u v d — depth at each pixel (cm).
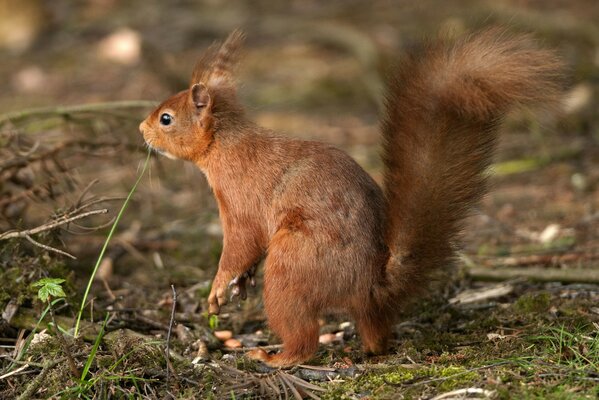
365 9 2720
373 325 888
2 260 1045
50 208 1329
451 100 816
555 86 787
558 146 1712
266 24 2570
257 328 1056
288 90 2172
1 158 1242
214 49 1023
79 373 852
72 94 2170
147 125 992
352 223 866
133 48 2431
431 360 888
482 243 1314
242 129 950
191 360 927
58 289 844
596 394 751
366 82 2080
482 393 770
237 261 923
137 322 1027
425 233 857
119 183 1645
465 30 893
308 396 823
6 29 2641
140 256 1309
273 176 907
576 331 897
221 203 939
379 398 788
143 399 825
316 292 854
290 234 866
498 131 862
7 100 2156
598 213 1393
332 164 898
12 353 924
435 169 853
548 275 1115
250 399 816
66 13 2834
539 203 1476
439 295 1079
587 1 2534
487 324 970
